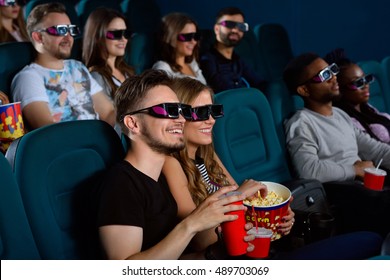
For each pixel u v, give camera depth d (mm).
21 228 1028
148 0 3480
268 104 1850
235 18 2857
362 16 3430
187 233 1052
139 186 1118
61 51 1972
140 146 1141
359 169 1901
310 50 3641
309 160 1856
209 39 2955
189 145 1400
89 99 2129
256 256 1145
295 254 1202
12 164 1078
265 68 3225
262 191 1277
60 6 1991
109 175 1107
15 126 1538
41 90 1912
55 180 1117
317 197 1652
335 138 1967
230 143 1702
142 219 1091
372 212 1677
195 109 1347
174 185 1294
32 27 1957
